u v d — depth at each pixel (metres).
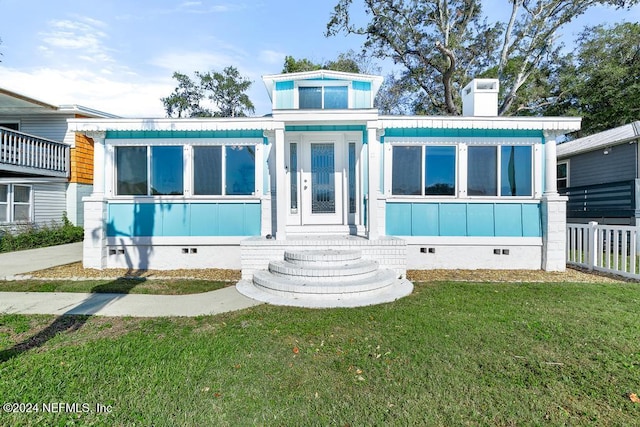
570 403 2.50
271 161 7.89
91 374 2.88
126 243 7.77
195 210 7.87
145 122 7.52
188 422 2.28
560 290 5.71
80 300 5.20
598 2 15.85
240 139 7.88
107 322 4.20
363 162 7.89
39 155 12.05
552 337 3.66
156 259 7.84
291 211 8.04
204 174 7.93
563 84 18.50
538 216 7.77
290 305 4.95
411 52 18.77
